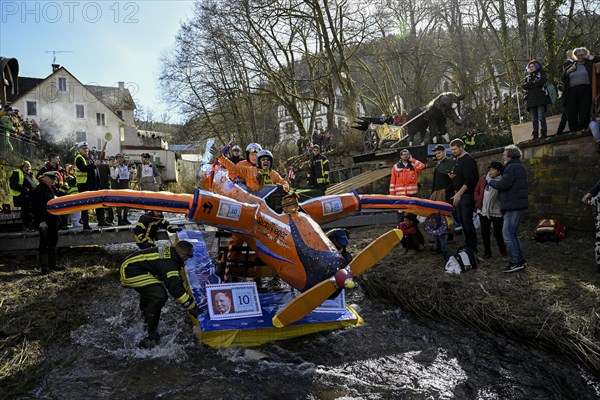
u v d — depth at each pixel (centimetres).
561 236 754
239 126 2817
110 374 451
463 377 439
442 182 806
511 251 635
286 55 2681
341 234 571
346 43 2511
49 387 425
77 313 610
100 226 1033
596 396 402
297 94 2697
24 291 687
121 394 413
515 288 583
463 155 725
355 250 901
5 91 2038
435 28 2311
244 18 2464
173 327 573
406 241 797
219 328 510
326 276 454
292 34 2664
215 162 757
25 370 458
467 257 673
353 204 618
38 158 1748
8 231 945
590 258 655
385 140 1502
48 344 520
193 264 686
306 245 479
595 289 545
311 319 544
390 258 798
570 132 817
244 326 518
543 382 427
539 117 891
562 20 1501
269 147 3086
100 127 3897
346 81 2480
